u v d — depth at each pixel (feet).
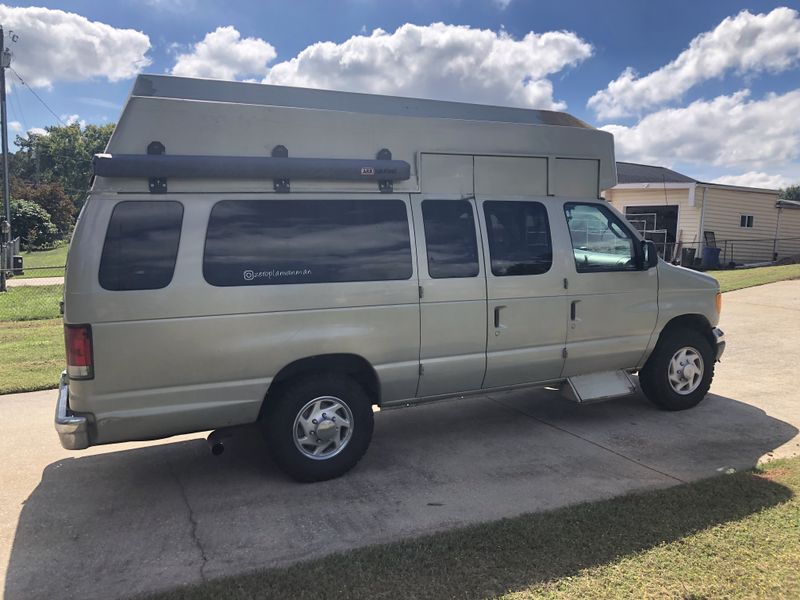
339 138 14.58
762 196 83.56
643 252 18.06
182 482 14.55
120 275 12.37
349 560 10.58
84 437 12.39
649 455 15.67
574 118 18.47
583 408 20.16
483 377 16.29
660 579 9.78
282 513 12.77
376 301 14.56
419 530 11.85
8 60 81.56
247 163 13.34
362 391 14.70
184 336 12.80
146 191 12.72
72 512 12.98
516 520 11.90
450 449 16.55
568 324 17.17
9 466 15.62
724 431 17.43
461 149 15.90
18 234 138.41
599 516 11.94
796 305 39.88
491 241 16.11
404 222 15.05
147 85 13.70
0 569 10.73
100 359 12.25
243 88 14.43
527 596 9.42
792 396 20.84
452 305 15.47
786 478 13.57
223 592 9.70
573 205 17.52
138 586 10.12
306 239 13.93
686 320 19.40
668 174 93.45
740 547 10.66
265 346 13.50
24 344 30.76
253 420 13.75
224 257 13.16
